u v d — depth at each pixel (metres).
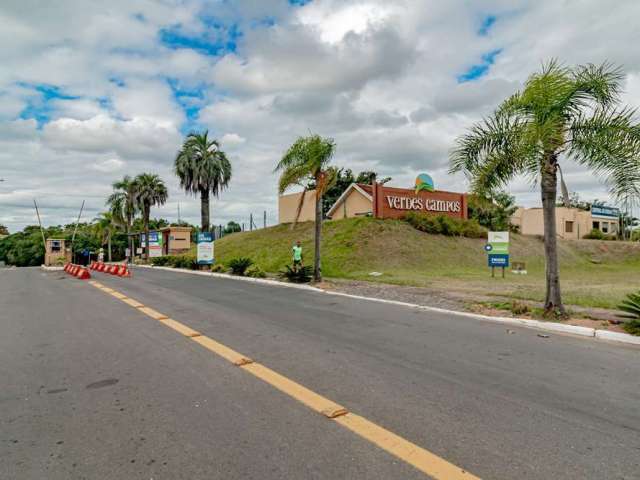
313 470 2.96
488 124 9.16
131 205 46.81
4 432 3.64
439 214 32.50
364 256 24.45
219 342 6.77
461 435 3.50
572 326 7.71
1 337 7.43
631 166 7.84
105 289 15.41
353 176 45.16
